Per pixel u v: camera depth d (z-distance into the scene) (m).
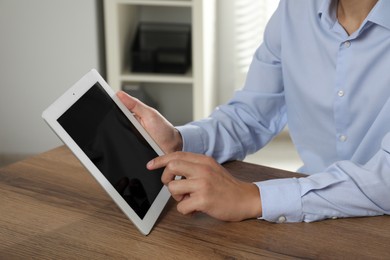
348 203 1.14
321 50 1.47
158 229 1.10
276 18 1.58
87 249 1.03
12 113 3.22
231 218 1.12
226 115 1.55
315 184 1.14
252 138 1.57
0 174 1.31
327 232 1.09
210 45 3.26
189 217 1.14
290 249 1.03
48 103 3.18
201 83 3.10
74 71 3.12
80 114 1.09
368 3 1.39
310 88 1.51
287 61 1.54
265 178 1.33
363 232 1.09
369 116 1.44
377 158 1.20
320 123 1.54
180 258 1.00
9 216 1.13
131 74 3.17
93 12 3.02
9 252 1.01
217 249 1.03
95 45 3.08
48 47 3.10
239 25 3.52
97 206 1.18
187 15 3.46
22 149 3.27
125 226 1.10
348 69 1.43
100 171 1.07
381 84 1.40
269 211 1.11
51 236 1.07
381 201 1.15
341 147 1.52
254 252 1.02
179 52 3.16
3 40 3.10
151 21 3.49
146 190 1.16
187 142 1.41
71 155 1.42
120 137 1.17
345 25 1.44
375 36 1.38
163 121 1.36
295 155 3.46
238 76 3.62
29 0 3.03
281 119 1.67
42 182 1.28
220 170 1.16
